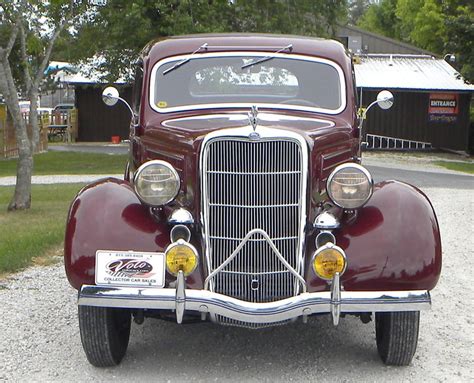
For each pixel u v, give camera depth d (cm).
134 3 2111
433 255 460
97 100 3712
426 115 3419
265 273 461
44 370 501
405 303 450
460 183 1852
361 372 498
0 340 563
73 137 3712
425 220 473
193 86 585
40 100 4922
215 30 2089
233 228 462
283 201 462
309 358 528
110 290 453
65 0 1273
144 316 505
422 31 4797
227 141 460
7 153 2783
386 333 491
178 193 481
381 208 480
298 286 457
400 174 2136
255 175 458
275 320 445
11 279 757
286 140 459
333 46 607
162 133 523
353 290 454
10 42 1236
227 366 512
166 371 501
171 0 2094
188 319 496
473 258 895
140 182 470
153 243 463
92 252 459
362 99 3331
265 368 508
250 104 571
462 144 3419
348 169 471
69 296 692
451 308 667
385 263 456
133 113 626
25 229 1019
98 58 2744
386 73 3491
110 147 3316
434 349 549
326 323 612
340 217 485
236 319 446
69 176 2077
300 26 2423
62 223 1073
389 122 3416
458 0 3020
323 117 561
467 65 2817
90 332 480
